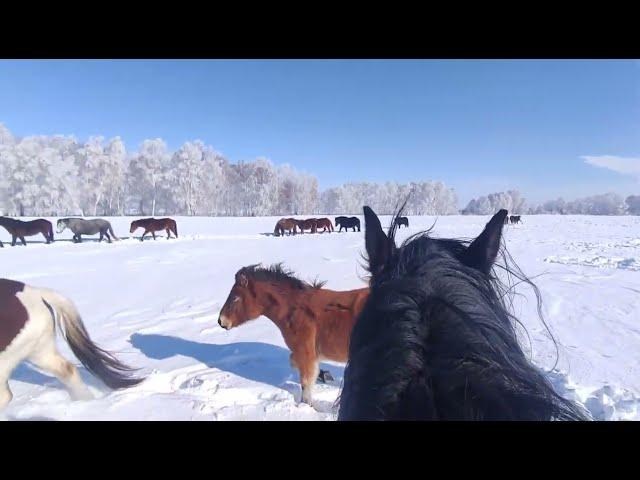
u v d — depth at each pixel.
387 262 1.22
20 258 14.40
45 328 3.73
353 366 0.93
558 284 8.97
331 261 13.32
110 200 61.69
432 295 0.96
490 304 1.03
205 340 5.72
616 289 8.44
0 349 3.47
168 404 3.72
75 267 12.27
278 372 4.56
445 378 0.79
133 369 4.25
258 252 16.30
